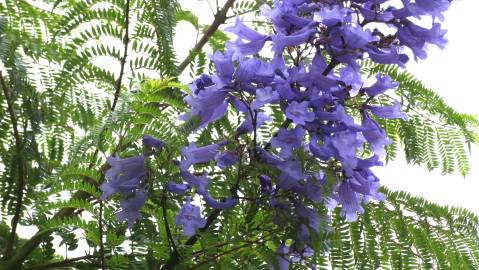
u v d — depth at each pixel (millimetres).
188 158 634
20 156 796
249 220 661
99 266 733
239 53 640
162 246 682
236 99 664
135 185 630
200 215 639
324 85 622
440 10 625
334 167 646
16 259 790
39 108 839
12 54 817
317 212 648
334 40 622
